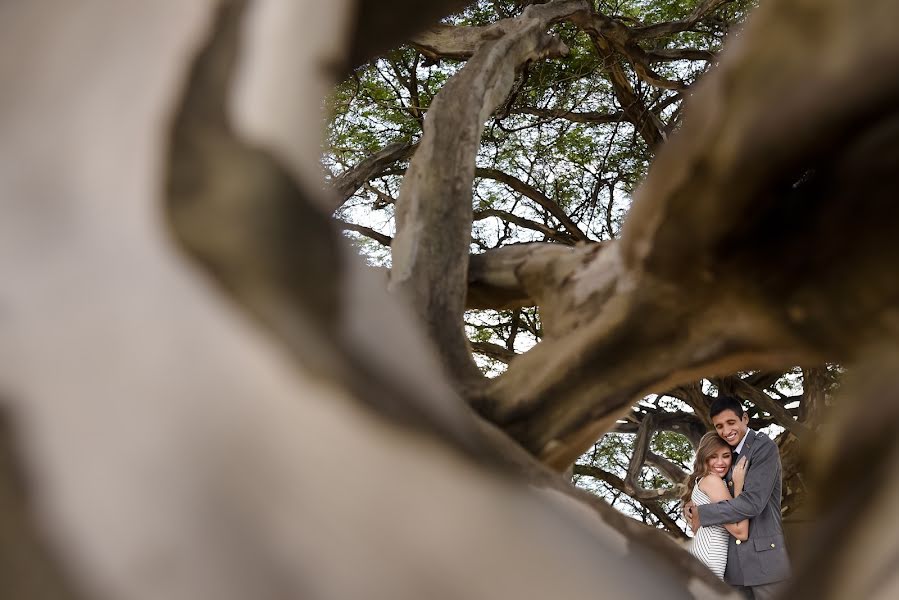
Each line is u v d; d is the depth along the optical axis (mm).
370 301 541
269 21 589
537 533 498
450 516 477
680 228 948
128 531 446
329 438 477
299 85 582
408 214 1293
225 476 461
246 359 486
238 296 503
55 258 516
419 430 496
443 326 1229
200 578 440
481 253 1278
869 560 506
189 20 591
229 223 524
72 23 613
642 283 1041
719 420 4922
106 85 581
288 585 445
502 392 1156
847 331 906
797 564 549
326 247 537
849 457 604
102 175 544
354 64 1013
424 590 457
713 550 4715
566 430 1122
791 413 12469
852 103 740
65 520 448
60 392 476
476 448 521
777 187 861
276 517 458
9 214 534
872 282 864
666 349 1064
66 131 564
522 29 1485
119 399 474
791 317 938
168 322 492
